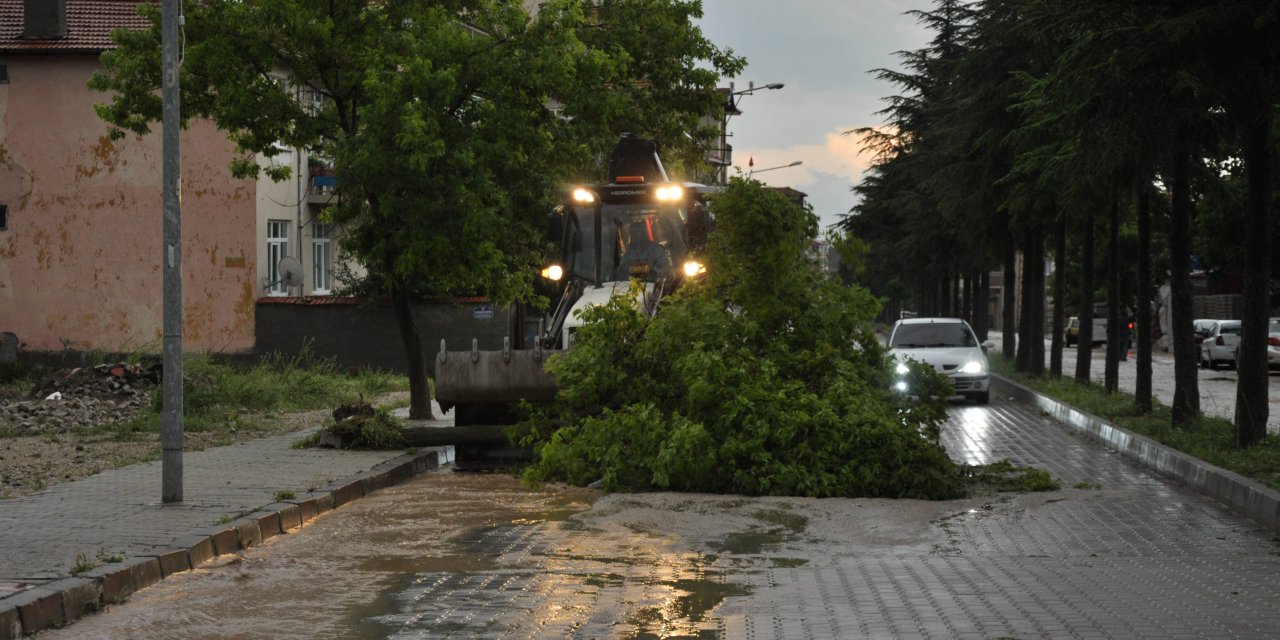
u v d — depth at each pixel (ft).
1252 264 52.75
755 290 52.03
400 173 63.36
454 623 25.71
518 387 54.85
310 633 24.95
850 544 35.45
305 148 71.26
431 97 63.52
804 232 53.11
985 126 85.97
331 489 43.93
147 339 126.93
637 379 51.16
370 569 31.86
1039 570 31.53
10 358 127.34
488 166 66.39
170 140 40.37
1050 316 349.20
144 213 126.93
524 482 49.47
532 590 28.99
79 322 127.65
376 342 124.88
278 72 100.12
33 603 25.18
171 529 34.91
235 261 125.70
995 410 89.40
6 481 46.73
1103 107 47.14
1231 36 44.01
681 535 36.94
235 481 46.11
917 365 51.67
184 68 68.28
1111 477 51.26
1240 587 29.40
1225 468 46.91
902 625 25.40
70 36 127.34
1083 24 47.52
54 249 127.75
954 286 189.47
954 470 47.57
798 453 46.29
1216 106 47.19
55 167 127.54
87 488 43.98
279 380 93.61
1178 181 62.49
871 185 169.27
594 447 48.49
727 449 46.11
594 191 63.67
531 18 70.03
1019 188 75.46
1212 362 147.02
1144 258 73.41
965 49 87.86
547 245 77.15
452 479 52.03
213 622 26.00
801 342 52.08
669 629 25.07
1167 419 67.31
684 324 50.88
